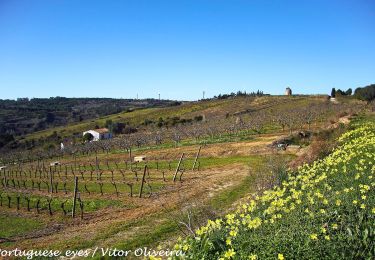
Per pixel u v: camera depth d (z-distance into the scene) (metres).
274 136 52.03
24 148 106.31
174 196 25.50
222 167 37.25
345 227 9.94
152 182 32.25
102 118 161.12
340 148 23.80
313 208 11.55
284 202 12.04
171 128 89.94
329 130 42.12
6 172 55.22
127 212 22.28
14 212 24.62
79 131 131.12
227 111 124.88
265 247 9.25
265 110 109.06
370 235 9.36
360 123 41.72
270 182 19.11
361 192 12.74
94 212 23.12
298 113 74.56
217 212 19.03
